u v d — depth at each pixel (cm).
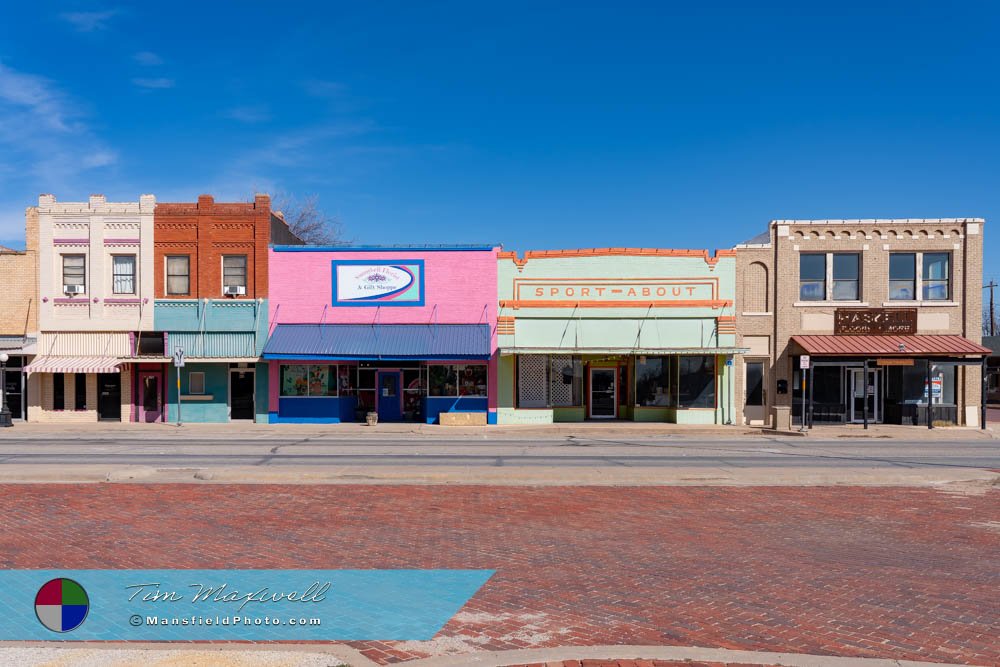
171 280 2883
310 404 2872
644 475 1443
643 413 2892
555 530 982
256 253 2873
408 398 2933
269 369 2856
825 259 2844
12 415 2842
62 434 2453
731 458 1814
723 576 771
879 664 530
